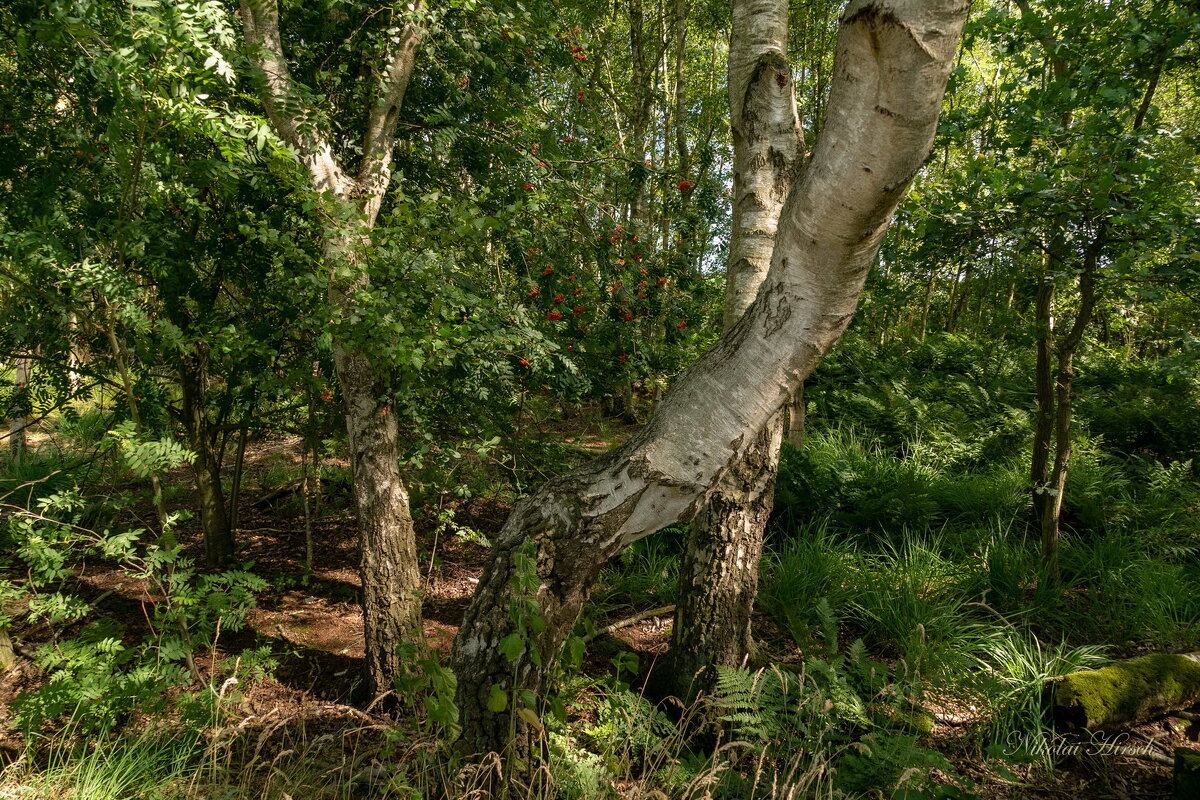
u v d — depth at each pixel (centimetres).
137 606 380
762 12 290
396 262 257
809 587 403
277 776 240
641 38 891
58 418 640
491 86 415
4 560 339
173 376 394
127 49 196
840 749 249
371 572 303
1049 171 330
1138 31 323
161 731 256
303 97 269
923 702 309
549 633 200
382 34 312
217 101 236
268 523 547
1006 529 470
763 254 294
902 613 375
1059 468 395
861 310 556
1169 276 307
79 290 236
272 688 318
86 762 239
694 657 304
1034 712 302
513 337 311
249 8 278
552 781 206
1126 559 424
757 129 292
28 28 253
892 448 678
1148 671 310
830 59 1193
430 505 479
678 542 470
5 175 285
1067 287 379
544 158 427
